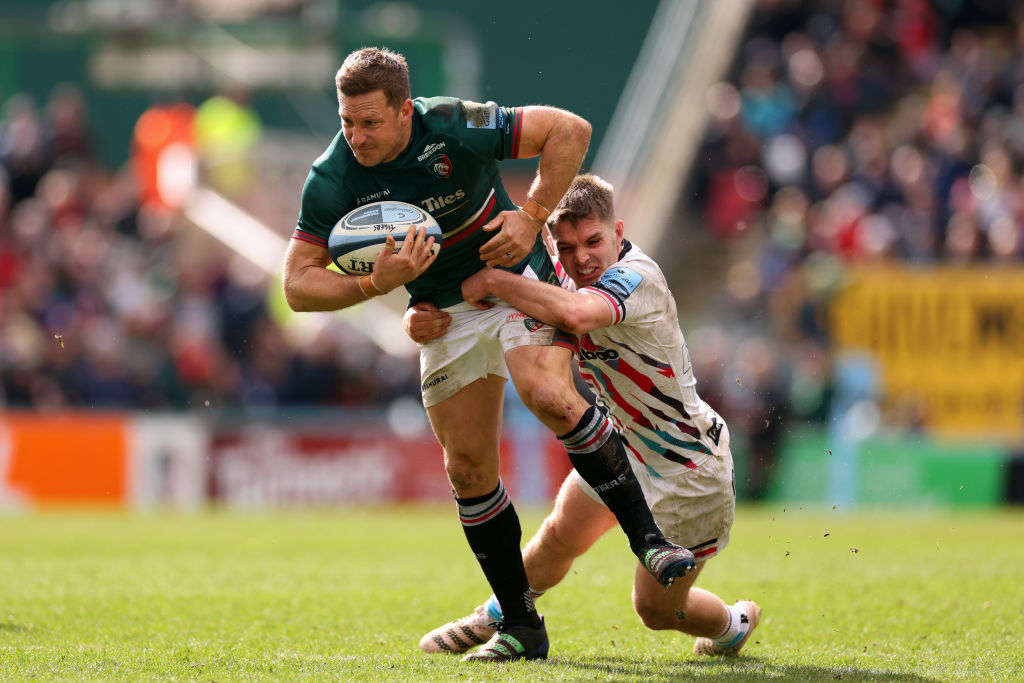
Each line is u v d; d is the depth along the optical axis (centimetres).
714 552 1772
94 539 3859
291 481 5338
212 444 5309
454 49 7906
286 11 7512
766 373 5306
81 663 1673
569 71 7981
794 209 6159
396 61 1593
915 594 2523
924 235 5966
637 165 6600
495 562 1727
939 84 6662
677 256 6288
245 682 1520
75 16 7662
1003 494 5281
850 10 6900
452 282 1706
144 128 6856
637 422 1722
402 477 5391
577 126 1672
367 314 6544
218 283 5853
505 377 1716
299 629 2075
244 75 7562
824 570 3000
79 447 5281
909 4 6919
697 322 5994
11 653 1769
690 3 6944
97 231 6438
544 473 5331
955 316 5434
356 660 1722
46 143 6719
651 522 1634
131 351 5666
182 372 5616
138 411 5547
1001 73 6638
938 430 5403
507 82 8025
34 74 8375
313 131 8288
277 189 6950
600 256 1684
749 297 5725
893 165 6284
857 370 5372
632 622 2198
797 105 6594
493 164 1694
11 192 6619
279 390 5631
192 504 5294
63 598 2470
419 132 1630
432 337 1703
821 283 5575
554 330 1658
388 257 1595
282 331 6150
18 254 6259
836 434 5303
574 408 1619
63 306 6006
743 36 6994
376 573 2961
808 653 1867
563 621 2205
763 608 2359
